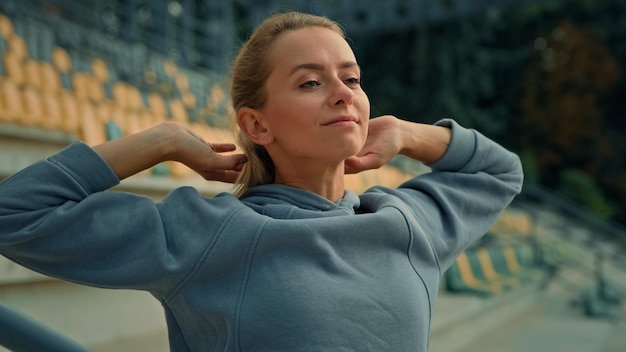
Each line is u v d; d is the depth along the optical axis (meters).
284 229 0.90
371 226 0.96
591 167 18.59
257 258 0.89
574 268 8.54
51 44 6.70
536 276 7.47
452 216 1.14
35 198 0.87
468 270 5.99
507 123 18.94
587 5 19.44
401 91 15.41
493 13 15.45
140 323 3.01
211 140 5.93
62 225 0.86
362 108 0.98
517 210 10.72
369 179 6.59
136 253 0.88
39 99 5.19
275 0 9.34
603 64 19.02
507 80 19.17
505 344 4.72
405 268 0.99
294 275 0.89
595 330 5.59
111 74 7.31
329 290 0.89
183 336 0.95
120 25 9.43
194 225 0.91
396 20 11.16
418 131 1.21
